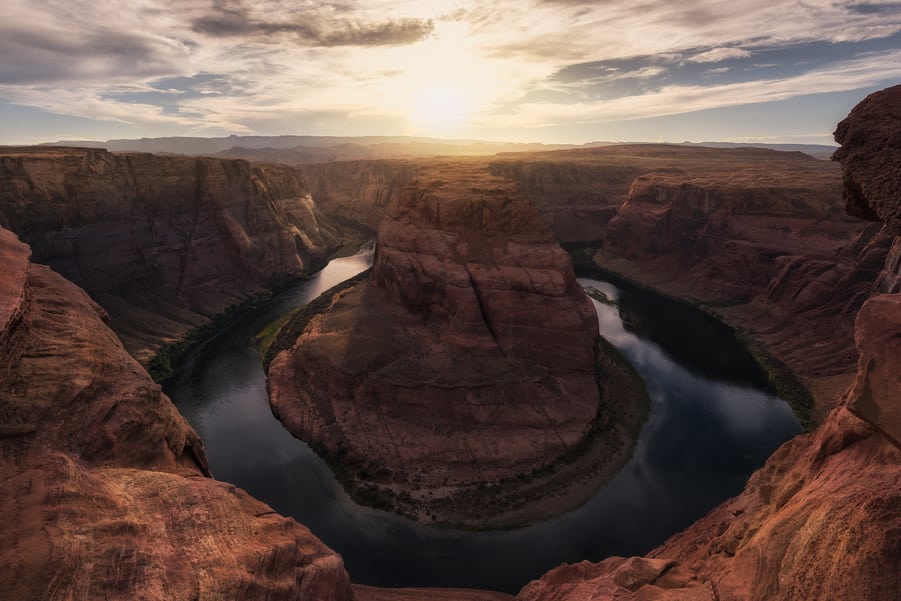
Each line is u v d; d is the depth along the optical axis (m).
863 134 14.34
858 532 12.62
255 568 14.74
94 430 17.69
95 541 13.25
